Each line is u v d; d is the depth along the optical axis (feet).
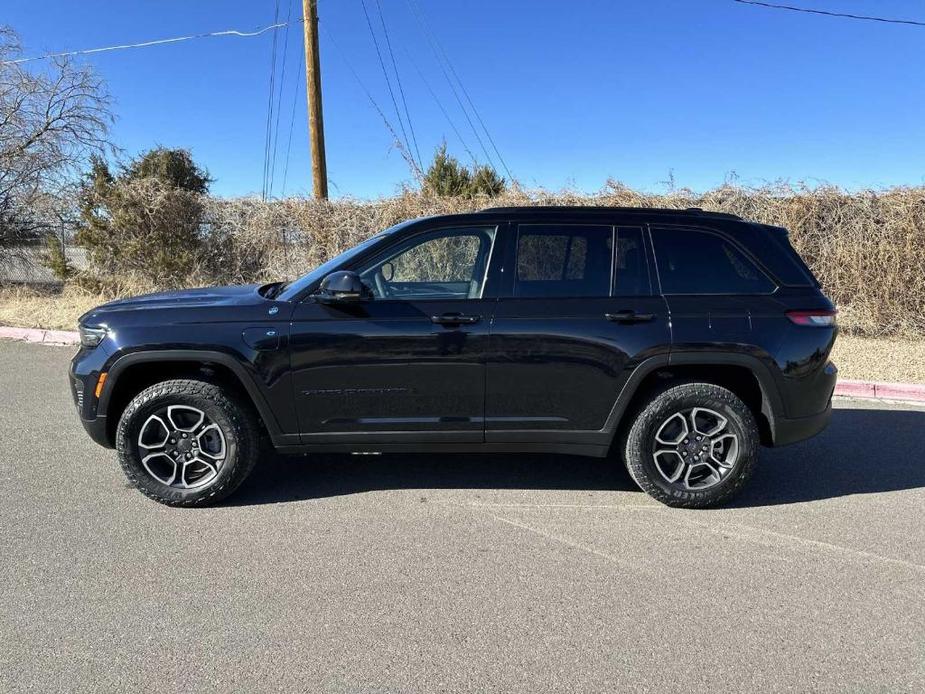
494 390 12.84
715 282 13.15
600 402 12.92
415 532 12.09
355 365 12.66
